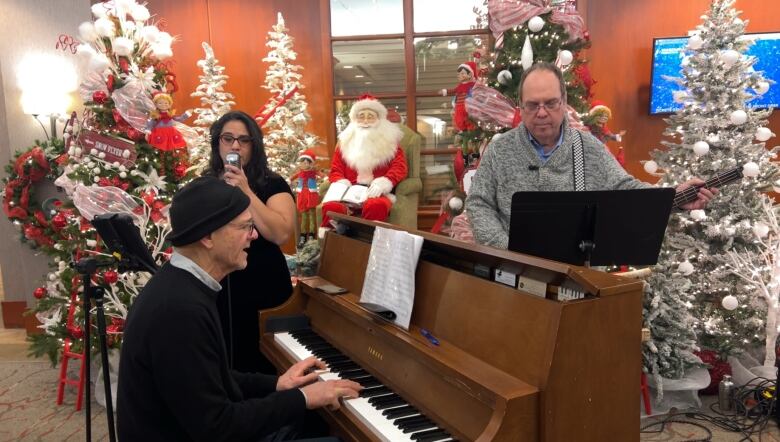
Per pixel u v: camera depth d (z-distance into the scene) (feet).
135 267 5.25
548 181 6.20
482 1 14.92
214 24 15.58
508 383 3.68
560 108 6.00
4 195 13.00
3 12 13.33
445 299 4.69
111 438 5.38
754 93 10.23
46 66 13.50
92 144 9.86
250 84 15.79
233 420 3.97
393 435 4.09
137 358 3.81
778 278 8.95
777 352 8.45
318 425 6.48
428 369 4.51
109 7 10.19
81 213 9.21
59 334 10.00
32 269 13.58
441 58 15.35
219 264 4.20
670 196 5.10
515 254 4.14
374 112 12.92
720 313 9.56
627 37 14.03
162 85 10.46
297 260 11.60
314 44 15.52
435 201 15.69
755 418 8.48
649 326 8.67
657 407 8.84
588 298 3.69
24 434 8.86
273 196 6.93
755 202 9.39
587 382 3.69
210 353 3.92
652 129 14.20
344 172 13.41
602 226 5.08
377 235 5.57
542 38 10.59
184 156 10.73
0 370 11.59
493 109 10.59
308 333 6.55
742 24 9.23
